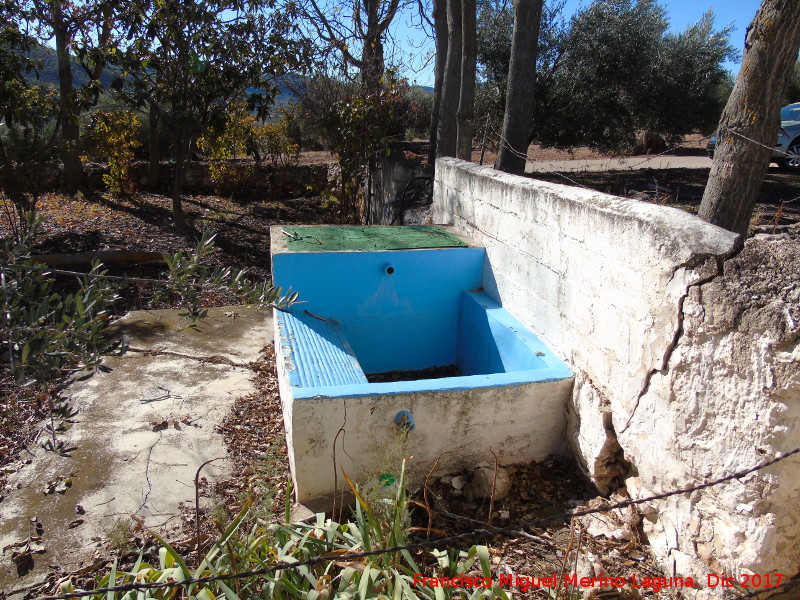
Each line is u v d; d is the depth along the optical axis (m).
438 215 6.07
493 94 13.43
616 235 2.95
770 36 3.61
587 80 12.70
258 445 3.83
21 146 8.31
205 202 11.94
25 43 8.57
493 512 3.12
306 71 9.70
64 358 1.74
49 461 3.61
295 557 2.33
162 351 5.16
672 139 13.87
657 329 2.64
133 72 8.57
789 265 2.09
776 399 2.09
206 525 3.07
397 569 2.38
